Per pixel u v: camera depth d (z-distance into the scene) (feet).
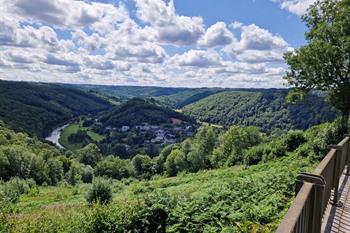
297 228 7.80
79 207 45.50
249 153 98.58
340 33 70.13
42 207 62.18
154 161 285.43
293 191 26.81
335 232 14.97
